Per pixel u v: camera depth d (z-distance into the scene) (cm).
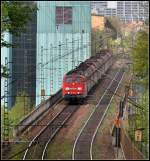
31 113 10775
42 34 15500
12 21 7956
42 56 15400
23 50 15462
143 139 8094
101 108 13312
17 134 9481
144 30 9475
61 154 8475
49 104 12938
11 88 15275
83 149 8962
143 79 9375
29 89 15512
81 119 11862
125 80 15088
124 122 10000
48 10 15238
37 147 8938
